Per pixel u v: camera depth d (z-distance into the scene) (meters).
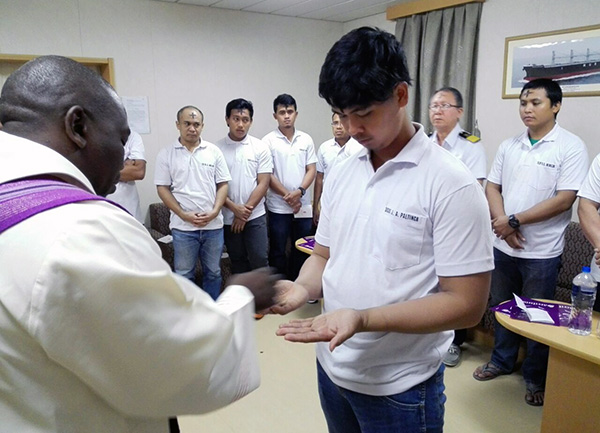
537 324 1.83
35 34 3.44
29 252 0.53
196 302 0.63
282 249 3.89
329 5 4.14
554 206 2.34
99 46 3.69
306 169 3.91
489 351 2.91
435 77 3.90
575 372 1.75
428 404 1.13
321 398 1.31
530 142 2.54
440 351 1.13
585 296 1.88
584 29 2.97
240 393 0.70
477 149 2.73
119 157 0.77
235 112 3.51
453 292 1.00
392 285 1.07
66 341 0.53
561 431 1.83
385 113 0.96
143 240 0.62
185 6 4.03
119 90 3.83
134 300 0.55
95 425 0.62
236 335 0.70
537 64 3.25
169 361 0.58
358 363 1.12
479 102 3.67
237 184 3.55
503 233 2.46
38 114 0.67
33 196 0.57
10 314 0.54
